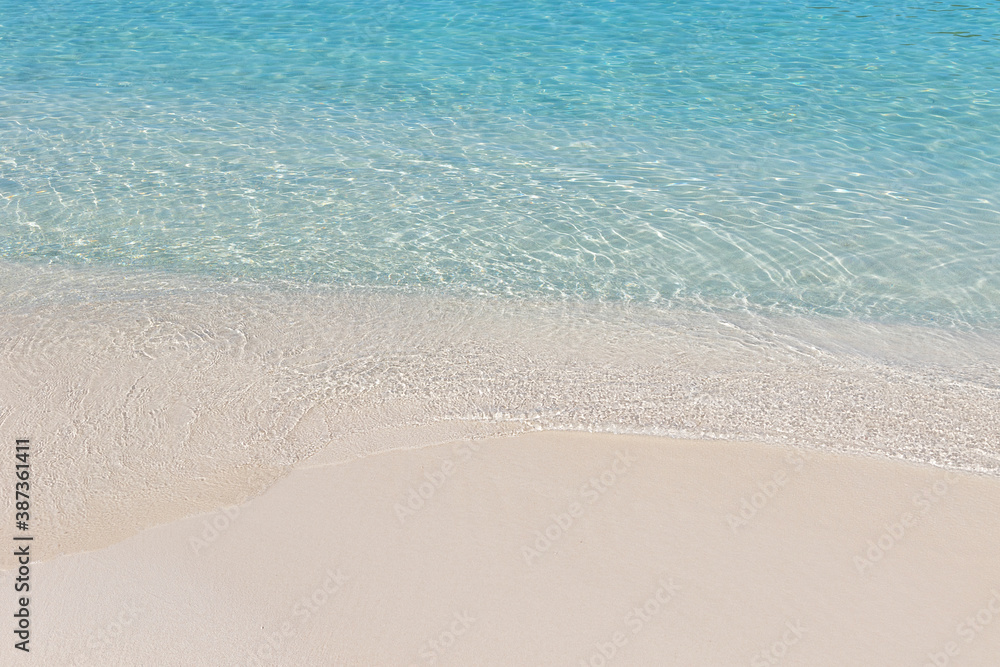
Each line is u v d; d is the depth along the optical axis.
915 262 8.56
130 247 8.74
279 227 9.25
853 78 13.97
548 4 18.94
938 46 15.46
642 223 9.39
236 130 12.00
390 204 9.83
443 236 9.09
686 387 6.47
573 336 7.24
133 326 7.25
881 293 8.01
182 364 6.71
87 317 7.37
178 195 9.97
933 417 6.05
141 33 16.86
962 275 8.30
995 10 17.72
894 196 10.01
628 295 7.98
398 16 18.09
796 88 13.59
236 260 8.54
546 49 15.80
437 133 11.98
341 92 13.62
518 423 6.04
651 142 11.66
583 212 9.66
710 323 7.49
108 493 5.31
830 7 18.30
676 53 15.43
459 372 6.67
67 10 18.62
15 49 15.71
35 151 11.11
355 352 6.95
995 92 13.15
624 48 15.77
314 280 8.17
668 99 13.23
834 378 6.59
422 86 13.89
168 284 8.03
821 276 8.32
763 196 10.05
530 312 7.65
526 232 9.20
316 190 10.16
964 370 6.73
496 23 17.53
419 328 7.34
